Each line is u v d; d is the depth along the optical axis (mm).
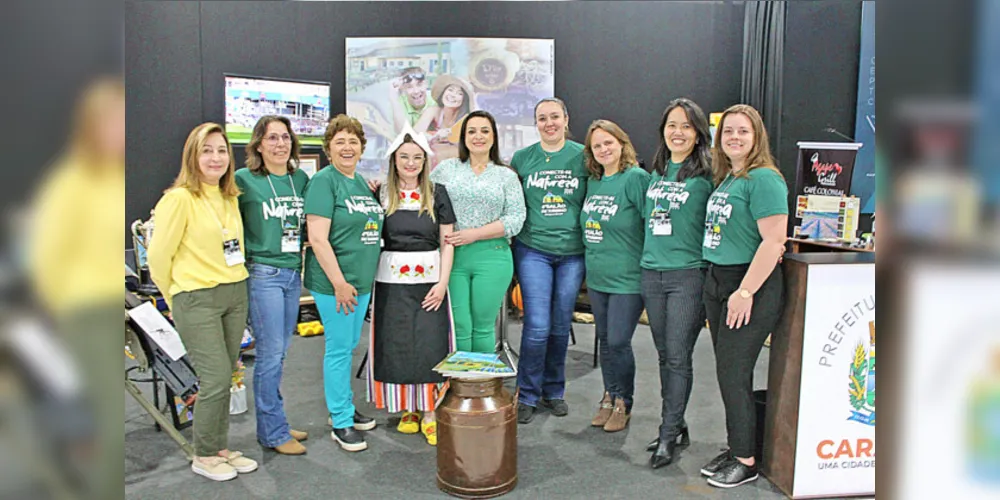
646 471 2688
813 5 5648
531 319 3223
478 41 5762
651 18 6023
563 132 3195
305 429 3172
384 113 5785
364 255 2855
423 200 2949
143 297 3383
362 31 5844
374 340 3021
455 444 2467
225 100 5219
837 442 2389
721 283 2467
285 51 5707
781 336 2469
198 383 2719
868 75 5520
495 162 3188
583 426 3195
